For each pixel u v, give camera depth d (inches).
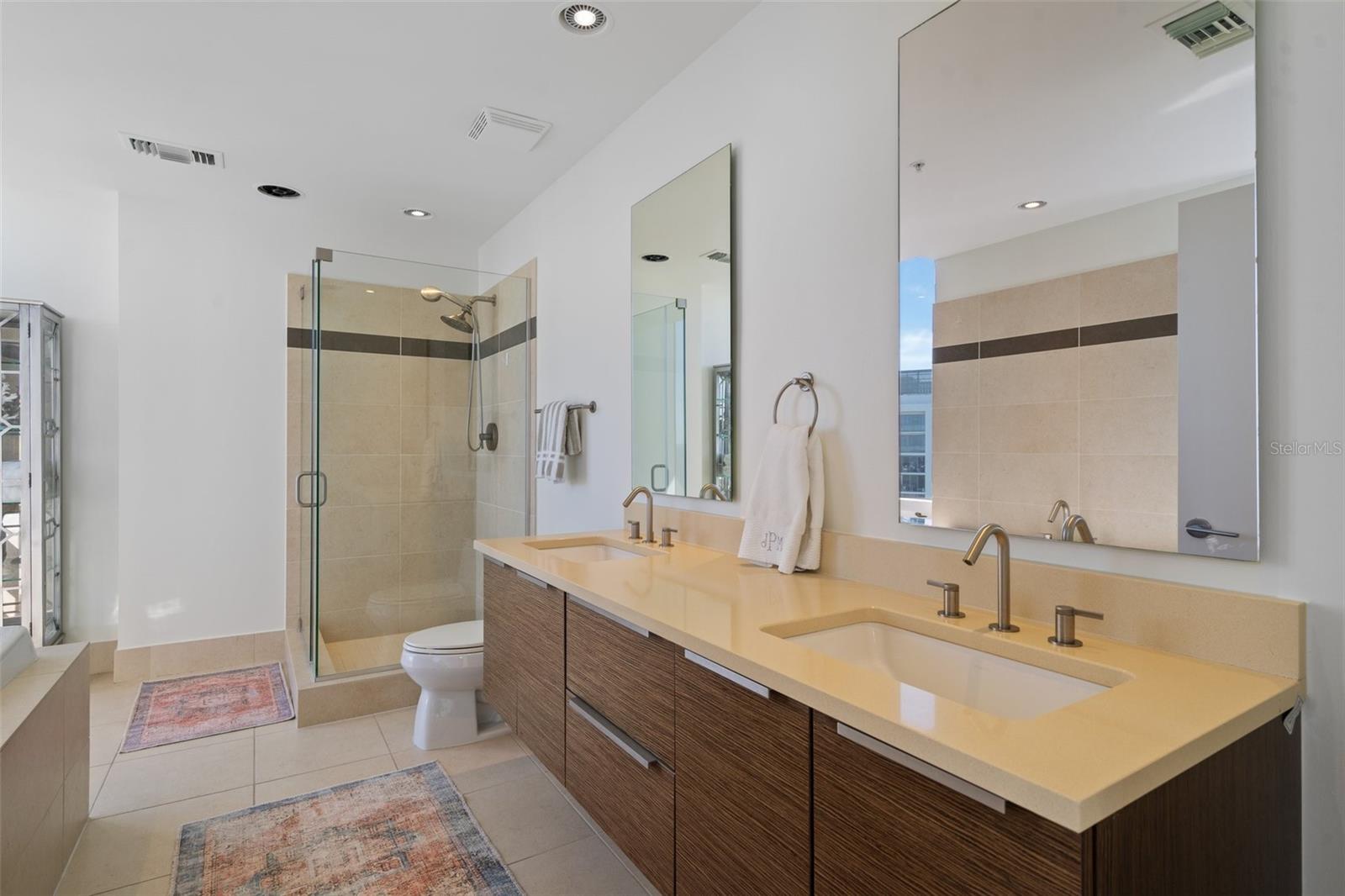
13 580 129.7
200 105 102.0
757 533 77.4
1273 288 41.8
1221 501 43.8
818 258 74.2
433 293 135.0
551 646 76.5
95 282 143.8
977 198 57.9
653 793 57.2
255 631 149.7
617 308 112.0
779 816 43.4
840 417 71.7
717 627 52.6
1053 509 52.6
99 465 144.1
